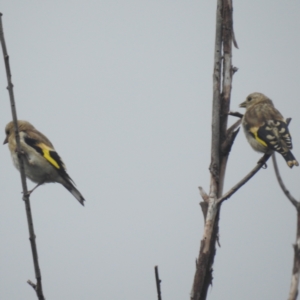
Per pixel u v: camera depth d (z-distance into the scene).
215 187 10.15
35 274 9.70
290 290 6.43
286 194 8.07
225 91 10.75
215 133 10.41
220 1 10.66
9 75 10.62
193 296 9.21
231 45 10.93
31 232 9.84
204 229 9.59
